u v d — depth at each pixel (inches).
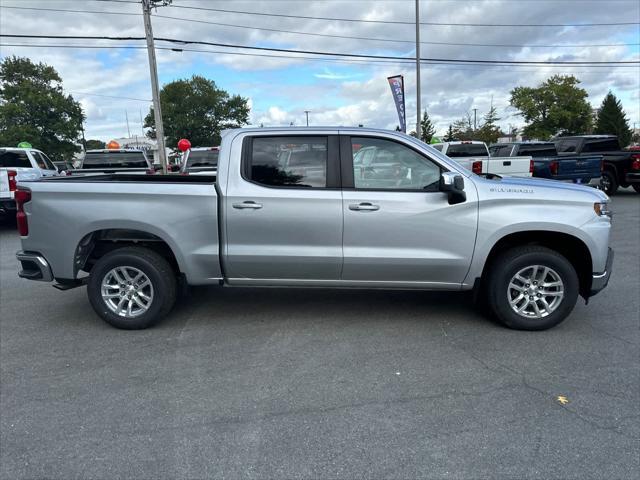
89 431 118.4
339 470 103.2
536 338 173.6
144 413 126.3
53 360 159.0
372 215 173.5
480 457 106.8
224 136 179.8
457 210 172.7
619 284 240.4
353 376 145.8
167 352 164.7
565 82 2161.7
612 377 143.3
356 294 227.9
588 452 108.0
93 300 183.9
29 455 109.1
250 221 175.5
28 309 212.8
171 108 2827.3
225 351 165.0
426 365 152.6
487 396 133.0
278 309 207.5
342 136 176.9
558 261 173.9
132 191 176.2
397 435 115.4
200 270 181.0
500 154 700.0
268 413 125.8
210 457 108.0
